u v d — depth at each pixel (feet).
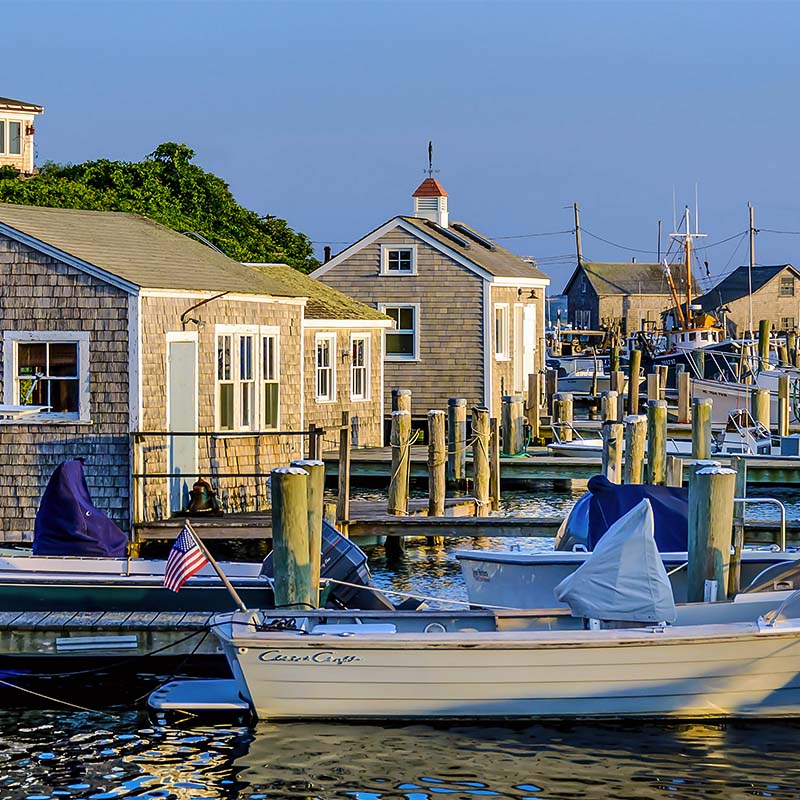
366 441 202.80
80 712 84.69
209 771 74.69
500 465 175.63
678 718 80.74
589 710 80.53
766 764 75.20
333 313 195.00
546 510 157.58
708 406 164.45
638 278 568.82
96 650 90.43
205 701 84.02
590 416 256.73
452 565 127.34
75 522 98.99
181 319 126.00
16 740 79.82
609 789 71.97
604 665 79.46
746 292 538.88
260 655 79.51
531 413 209.87
